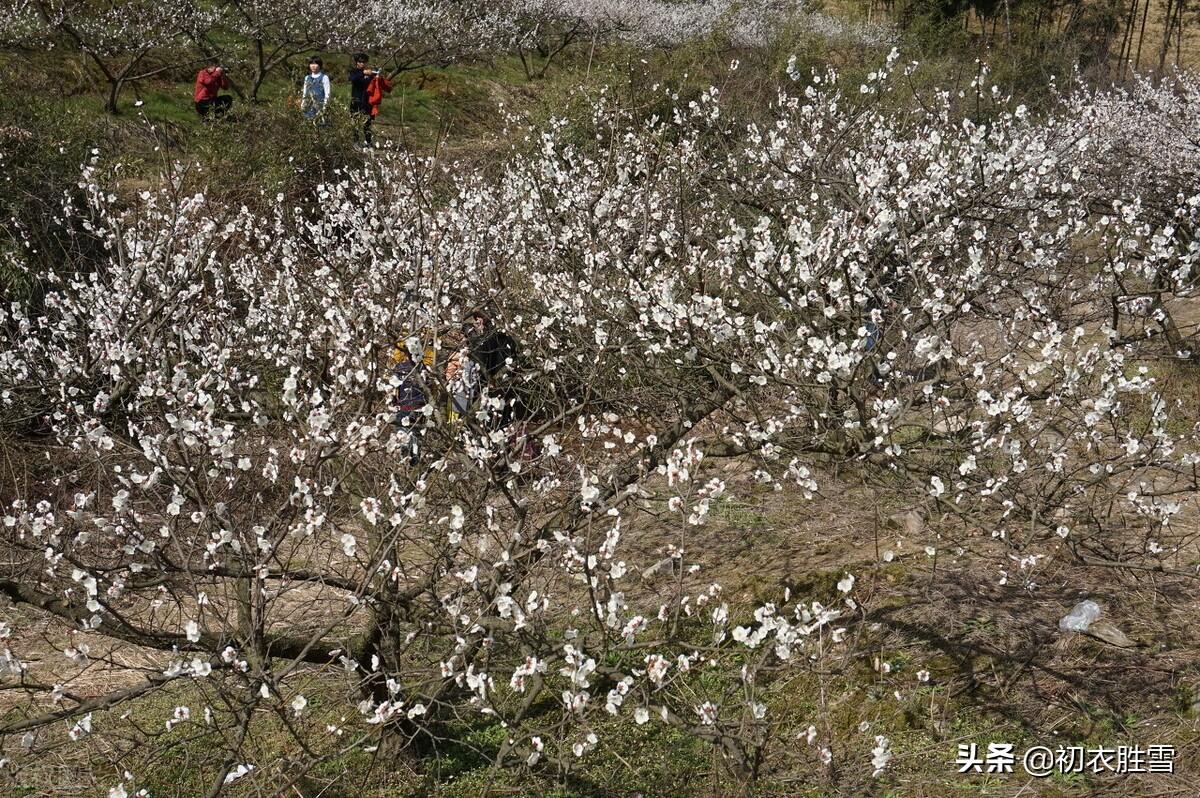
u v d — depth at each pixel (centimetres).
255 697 468
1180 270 685
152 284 855
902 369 665
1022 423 634
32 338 920
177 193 885
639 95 1479
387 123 2156
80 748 600
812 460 771
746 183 916
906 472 614
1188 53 3841
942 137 823
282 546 806
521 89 2633
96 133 1465
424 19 2697
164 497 641
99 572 487
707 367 674
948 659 649
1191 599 696
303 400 598
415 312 584
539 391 812
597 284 769
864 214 691
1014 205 757
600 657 563
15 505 532
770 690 630
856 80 1986
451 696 619
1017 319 719
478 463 536
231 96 2073
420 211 732
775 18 3206
